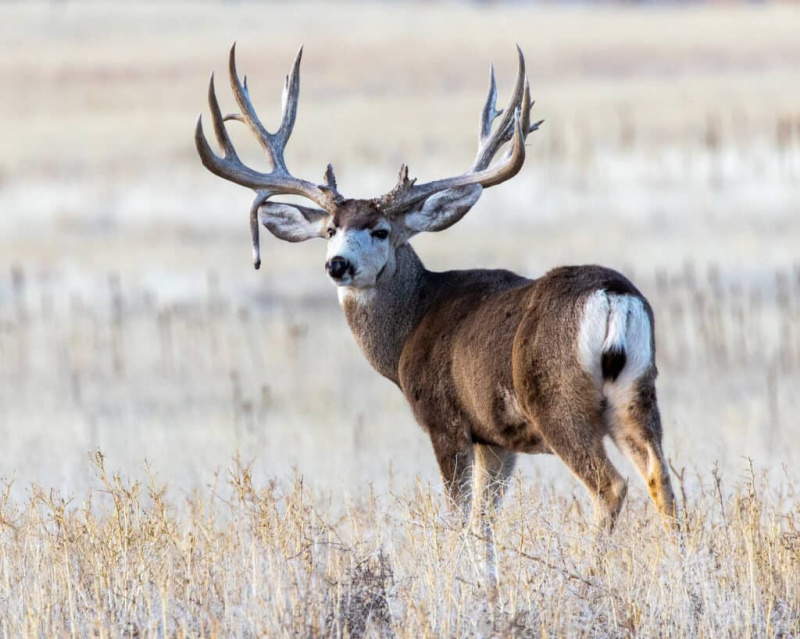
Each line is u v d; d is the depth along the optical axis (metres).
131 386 68.38
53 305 94.06
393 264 33.69
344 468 41.19
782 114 153.75
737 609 24.39
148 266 106.50
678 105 168.38
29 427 54.81
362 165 137.88
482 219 118.19
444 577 25.27
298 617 24.12
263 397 59.62
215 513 31.72
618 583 25.56
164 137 165.62
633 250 103.50
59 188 137.38
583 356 28.00
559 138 148.62
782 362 63.75
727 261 97.25
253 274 102.00
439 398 31.77
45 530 27.64
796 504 28.61
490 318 30.75
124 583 25.55
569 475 36.25
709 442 43.56
